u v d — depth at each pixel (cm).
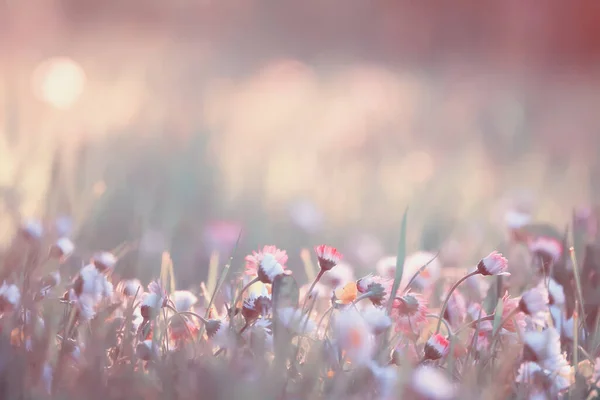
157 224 589
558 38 3275
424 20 3516
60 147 445
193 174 716
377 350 272
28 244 359
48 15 2397
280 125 1243
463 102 1652
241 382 235
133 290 319
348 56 3194
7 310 287
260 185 734
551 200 772
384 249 618
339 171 916
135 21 3269
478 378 267
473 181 888
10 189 488
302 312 271
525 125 1315
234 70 2061
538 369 264
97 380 240
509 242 446
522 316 301
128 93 1329
